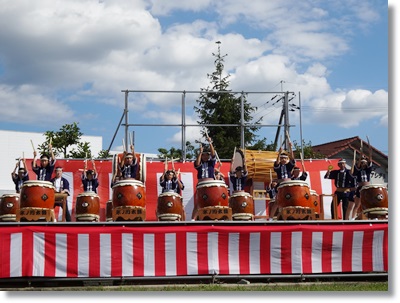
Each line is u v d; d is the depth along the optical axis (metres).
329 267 12.04
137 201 12.07
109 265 11.52
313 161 17.16
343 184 14.09
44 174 13.17
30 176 16.44
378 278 12.31
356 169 13.97
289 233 11.98
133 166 13.18
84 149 23.62
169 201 12.54
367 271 12.09
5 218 13.12
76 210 13.22
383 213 12.78
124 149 13.41
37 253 11.37
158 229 11.71
